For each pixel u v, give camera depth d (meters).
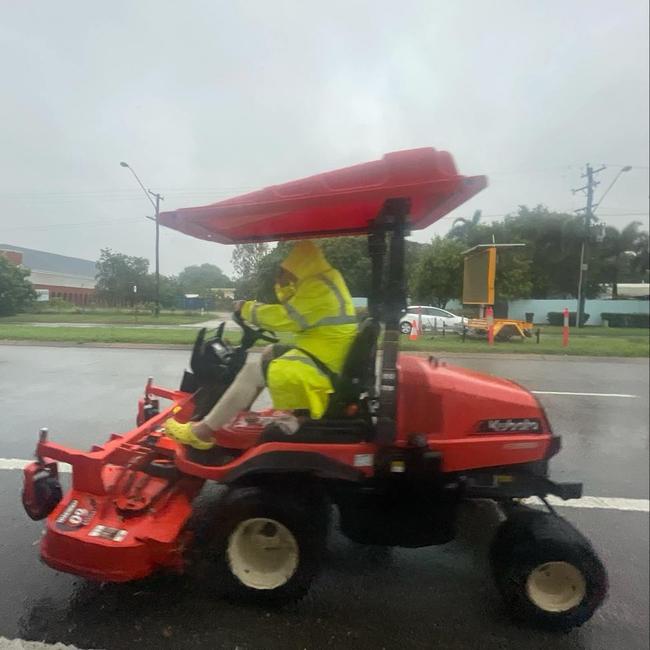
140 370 7.73
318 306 2.78
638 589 3.05
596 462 5.12
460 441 2.81
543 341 14.67
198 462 2.90
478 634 2.64
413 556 3.29
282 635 2.57
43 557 2.68
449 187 2.42
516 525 2.80
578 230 20.55
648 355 12.62
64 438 4.98
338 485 2.87
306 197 2.54
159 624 2.61
